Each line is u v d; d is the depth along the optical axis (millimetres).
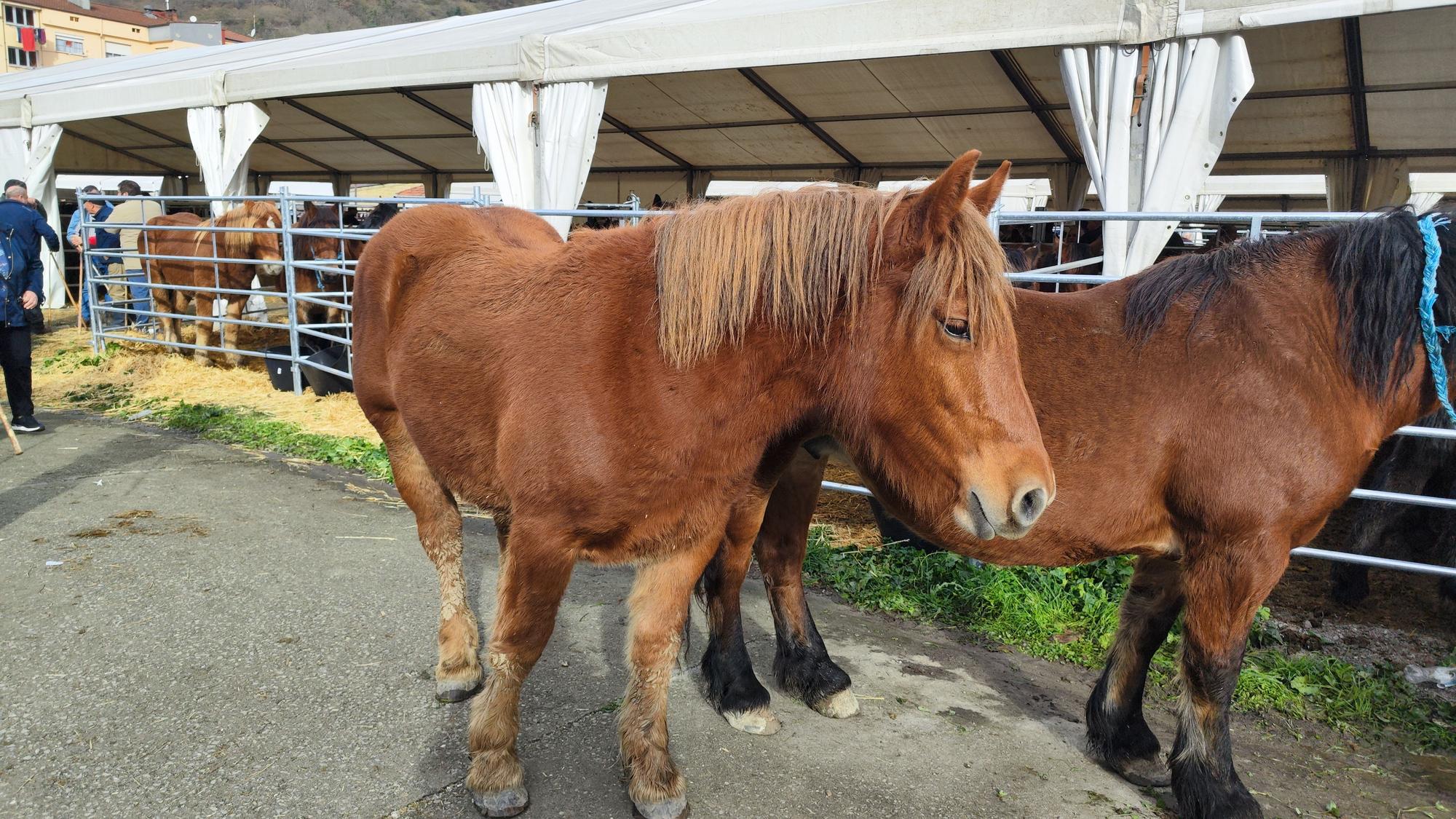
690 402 1938
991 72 7191
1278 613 3875
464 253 2607
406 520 4504
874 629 3557
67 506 4449
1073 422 2234
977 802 2402
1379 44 5840
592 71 6773
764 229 1942
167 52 16109
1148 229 5008
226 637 3115
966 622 3648
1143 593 2539
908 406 1884
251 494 4816
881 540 4457
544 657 3111
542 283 2188
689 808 2307
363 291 2912
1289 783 2594
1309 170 9844
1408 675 3297
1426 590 4152
